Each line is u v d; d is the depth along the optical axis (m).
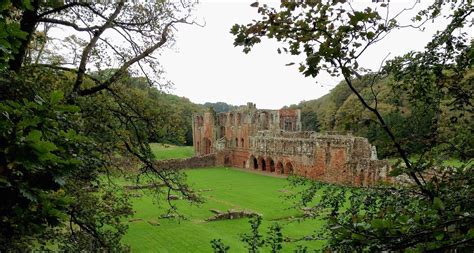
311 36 4.13
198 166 65.56
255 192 39.75
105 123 12.68
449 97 6.34
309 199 7.09
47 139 4.36
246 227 25.41
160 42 14.05
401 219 3.55
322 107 89.69
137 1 13.77
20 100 6.07
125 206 14.39
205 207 31.66
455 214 3.54
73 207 10.77
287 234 21.66
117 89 13.93
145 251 20.42
